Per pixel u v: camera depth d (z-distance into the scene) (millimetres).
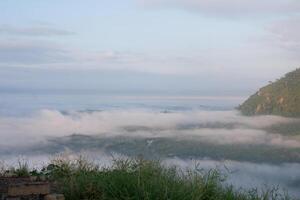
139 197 5754
